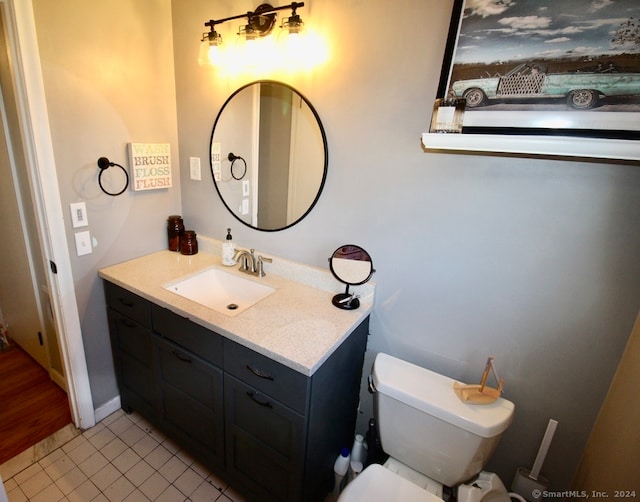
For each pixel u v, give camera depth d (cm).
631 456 85
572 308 112
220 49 154
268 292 162
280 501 133
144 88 168
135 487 152
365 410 166
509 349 126
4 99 154
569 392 119
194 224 201
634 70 87
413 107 122
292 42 132
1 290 231
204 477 158
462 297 130
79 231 157
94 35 145
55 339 195
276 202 164
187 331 138
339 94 135
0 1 121
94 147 155
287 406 117
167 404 162
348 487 114
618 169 98
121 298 162
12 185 172
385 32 120
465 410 115
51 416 187
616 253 103
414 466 131
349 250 143
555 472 129
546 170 106
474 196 119
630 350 104
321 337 122
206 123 176
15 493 146
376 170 135
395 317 146
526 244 114
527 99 100
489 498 115
